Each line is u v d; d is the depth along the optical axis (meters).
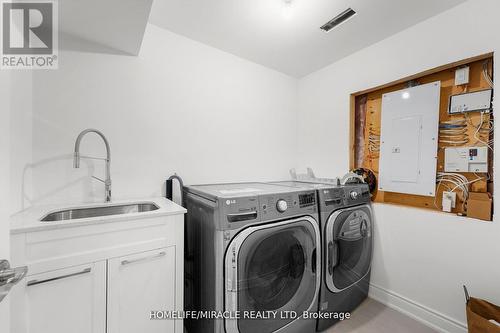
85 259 1.01
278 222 1.37
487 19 1.40
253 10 1.59
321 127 2.56
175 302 1.26
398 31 1.85
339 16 1.67
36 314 0.91
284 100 2.69
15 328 0.87
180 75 1.90
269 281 1.36
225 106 2.19
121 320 1.10
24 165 1.25
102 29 1.37
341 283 1.72
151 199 1.66
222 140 2.17
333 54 2.24
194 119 1.98
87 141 1.50
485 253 1.40
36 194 1.34
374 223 2.04
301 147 2.81
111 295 1.07
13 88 1.13
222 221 1.17
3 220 0.61
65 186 1.43
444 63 1.59
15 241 0.88
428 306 1.67
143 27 1.35
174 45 1.87
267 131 2.53
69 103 1.44
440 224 1.61
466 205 1.54
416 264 1.74
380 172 2.04
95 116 1.53
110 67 1.58
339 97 2.36
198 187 1.77
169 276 1.24
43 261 0.92
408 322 1.70
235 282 1.19
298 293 1.47
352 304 1.83
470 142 1.55
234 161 2.26
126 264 1.11
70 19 1.26
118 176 1.62
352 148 2.28
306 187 1.77
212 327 1.21
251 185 1.96
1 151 0.61
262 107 2.48
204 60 2.04
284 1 1.50
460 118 1.61
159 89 1.79
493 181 1.39
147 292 1.17
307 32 1.87
